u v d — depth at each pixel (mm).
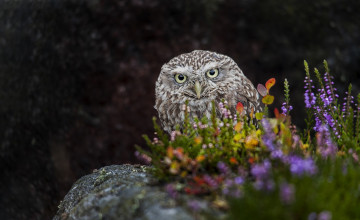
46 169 7160
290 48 7008
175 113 4145
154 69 7191
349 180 2430
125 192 2723
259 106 4359
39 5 7309
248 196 2240
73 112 7152
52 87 7195
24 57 7320
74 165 7148
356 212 2172
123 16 7047
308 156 2721
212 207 2377
